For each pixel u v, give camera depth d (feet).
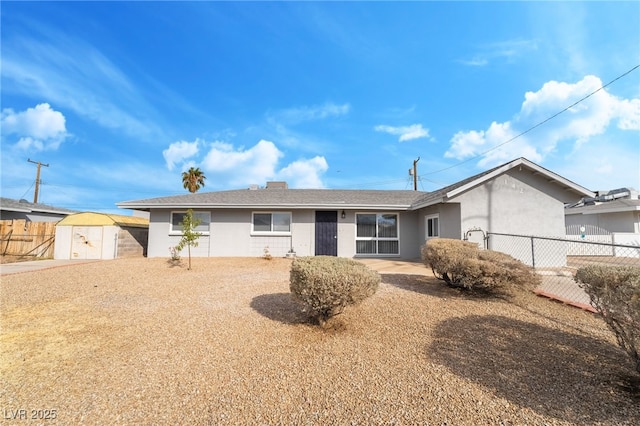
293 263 16.62
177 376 11.03
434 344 13.34
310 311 16.65
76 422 8.59
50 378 10.92
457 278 21.47
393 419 8.46
